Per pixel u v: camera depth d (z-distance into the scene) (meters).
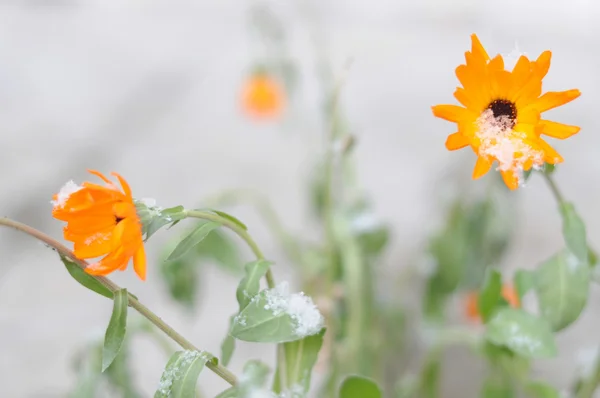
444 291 1.05
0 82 2.20
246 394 0.70
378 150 1.74
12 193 1.53
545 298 0.78
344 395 0.73
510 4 2.75
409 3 2.79
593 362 0.84
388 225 0.98
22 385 1.08
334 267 0.96
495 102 0.67
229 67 2.36
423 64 2.28
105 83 2.24
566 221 0.74
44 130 1.85
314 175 1.09
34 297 1.29
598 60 2.17
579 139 1.74
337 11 2.72
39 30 2.80
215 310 1.26
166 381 0.69
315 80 1.80
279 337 0.70
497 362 0.85
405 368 1.11
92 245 0.67
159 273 0.90
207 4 3.29
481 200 1.06
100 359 0.85
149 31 2.86
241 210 1.51
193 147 1.81
